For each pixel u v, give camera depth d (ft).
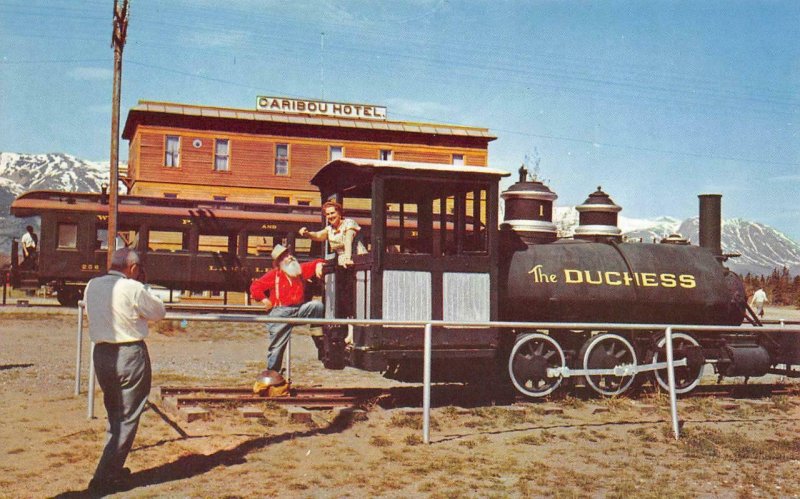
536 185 41.11
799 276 233.96
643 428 30.37
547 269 37.55
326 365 35.17
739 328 31.65
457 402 34.76
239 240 94.12
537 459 25.36
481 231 35.37
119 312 20.53
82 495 19.94
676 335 38.58
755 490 22.45
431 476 22.75
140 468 22.49
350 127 137.49
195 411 28.78
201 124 131.44
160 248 100.07
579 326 29.45
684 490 22.15
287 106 139.13
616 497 21.11
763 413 35.35
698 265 39.93
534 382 36.68
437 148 142.72
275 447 25.23
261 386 33.19
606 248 39.40
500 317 37.52
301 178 135.54
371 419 30.19
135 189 128.47
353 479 22.00
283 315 34.22
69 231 90.94
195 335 71.41
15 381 38.75
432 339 33.30
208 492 20.36
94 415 29.78
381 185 32.83
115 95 81.20
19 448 24.40
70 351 54.08
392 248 35.78
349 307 35.42
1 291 125.49
